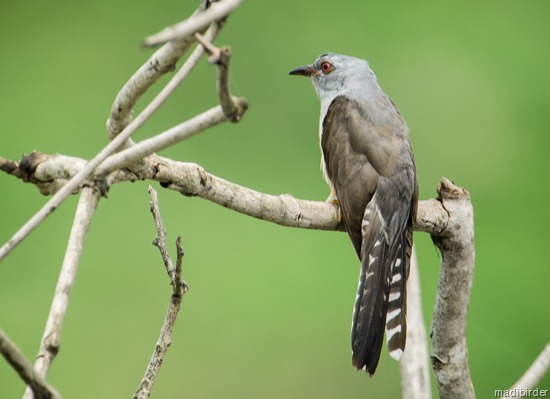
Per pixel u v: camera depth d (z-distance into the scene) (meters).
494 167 13.02
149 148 5.39
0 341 4.54
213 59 4.80
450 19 13.95
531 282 11.79
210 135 12.97
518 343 11.40
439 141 13.30
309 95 13.69
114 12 14.48
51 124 13.36
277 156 13.15
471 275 8.08
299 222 8.11
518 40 13.70
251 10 14.15
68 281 5.28
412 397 7.44
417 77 13.65
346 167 9.47
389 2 14.12
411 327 8.20
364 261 8.80
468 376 8.11
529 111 13.28
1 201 12.17
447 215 8.06
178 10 14.60
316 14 14.16
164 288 11.76
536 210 12.55
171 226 12.06
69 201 12.20
